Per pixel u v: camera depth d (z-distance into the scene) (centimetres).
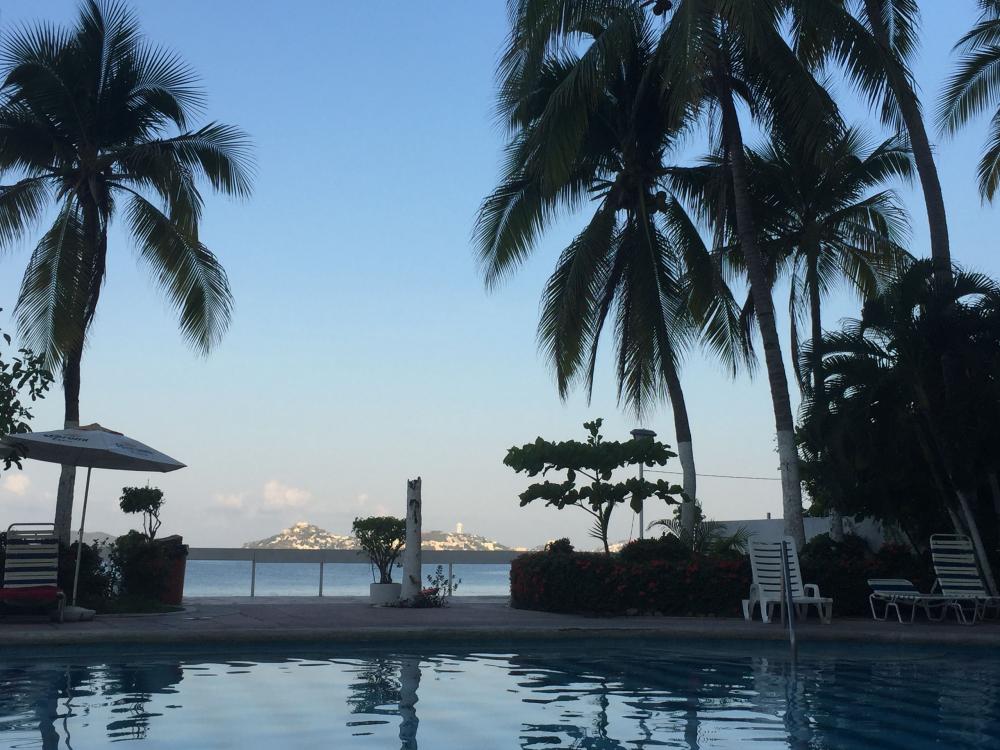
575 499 1717
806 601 1401
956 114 2188
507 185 2089
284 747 585
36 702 734
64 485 1722
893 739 629
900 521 1764
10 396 1281
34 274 1794
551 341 2086
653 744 608
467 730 647
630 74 2058
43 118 1808
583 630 1214
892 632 1248
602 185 2189
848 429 1536
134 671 912
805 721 692
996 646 1197
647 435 2319
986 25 2120
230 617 1357
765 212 2094
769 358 1716
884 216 2225
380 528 1783
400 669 953
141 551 1600
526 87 1791
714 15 1655
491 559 2106
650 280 2048
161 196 1861
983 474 1595
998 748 600
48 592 1236
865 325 1594
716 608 1559
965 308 1561
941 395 1568
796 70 1688
